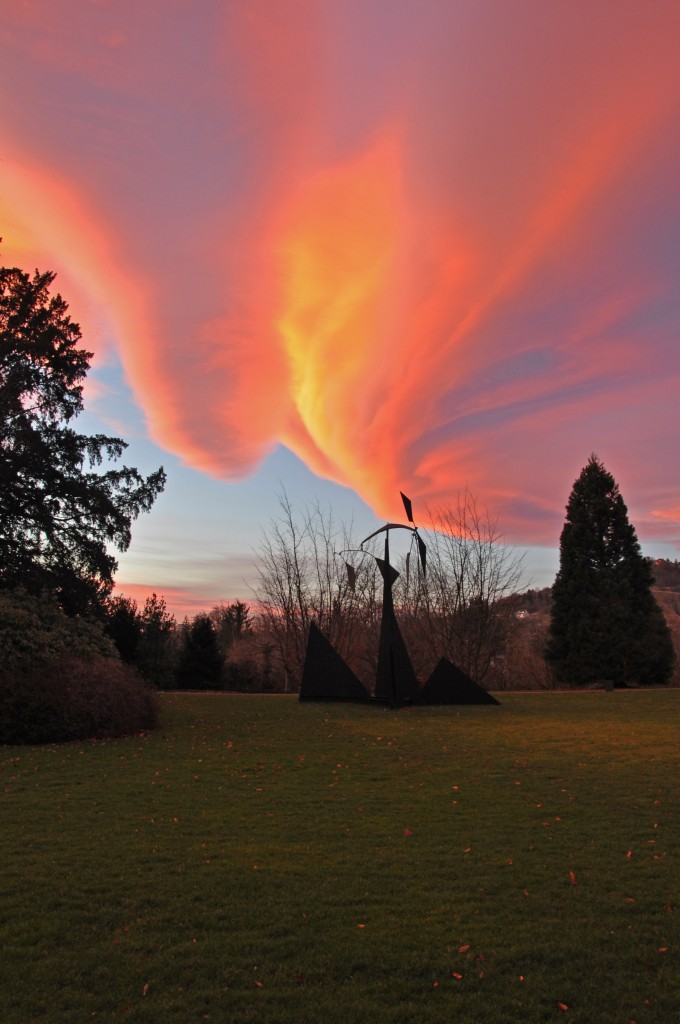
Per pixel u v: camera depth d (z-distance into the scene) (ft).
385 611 60.39
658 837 21.17
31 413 79.41
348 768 32.12
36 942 14.32
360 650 121.49
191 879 17.62
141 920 15.24
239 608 155.94
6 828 22.22
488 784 28.58
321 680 63.57
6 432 74.18
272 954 13.83
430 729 45.16
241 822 22.95
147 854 19.58
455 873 18.15
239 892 16.81
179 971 13.17
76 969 13.23
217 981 12.85
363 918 15.43
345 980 12.93
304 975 13.05
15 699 39.24
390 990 12.60
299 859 19.22
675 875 17.97
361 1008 12.00
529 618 134.21
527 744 38.75
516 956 13.74
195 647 109.50
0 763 33.19
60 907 15.94
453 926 15.02
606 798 25.99
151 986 12.67
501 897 16.57
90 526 81.20
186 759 34.35
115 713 41.68
